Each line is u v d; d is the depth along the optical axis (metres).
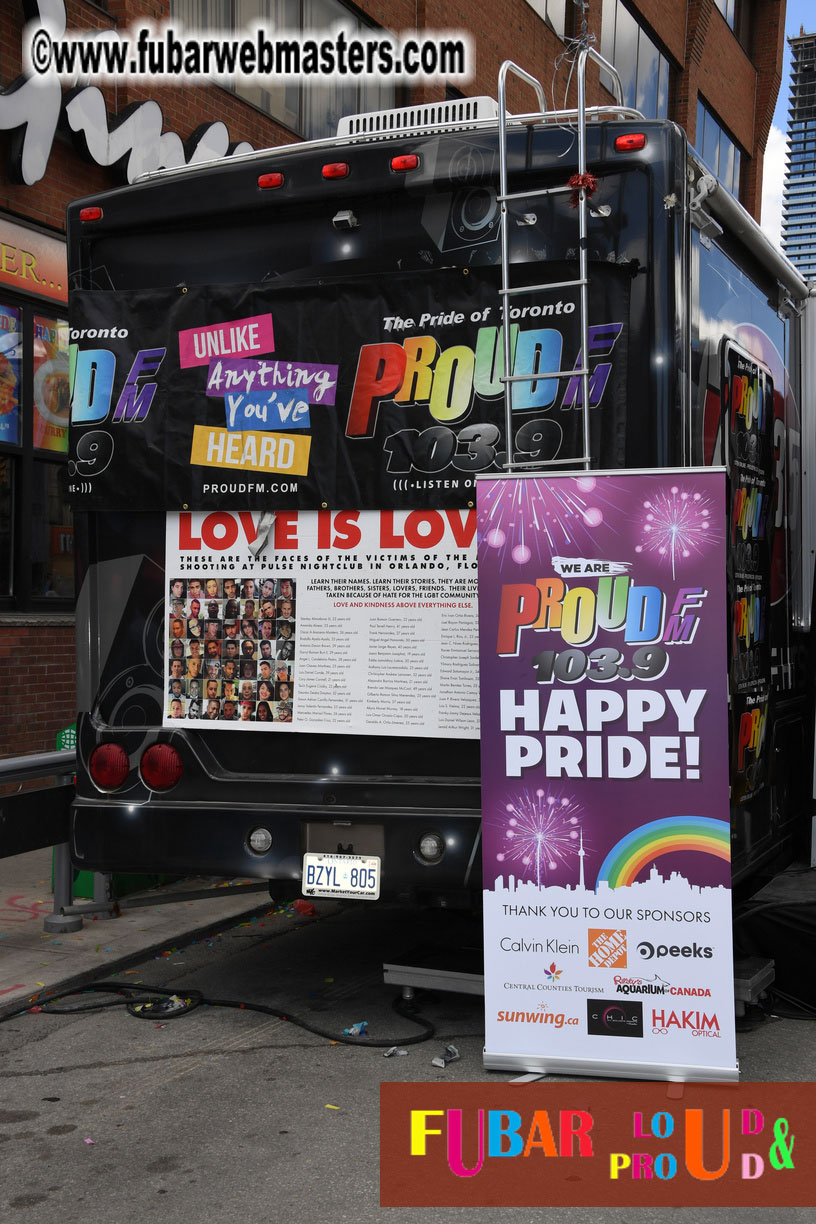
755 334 6.04
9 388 9.51
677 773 4.44
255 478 5.27
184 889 7.65
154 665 5.44
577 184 4.64
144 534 5.49
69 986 5.78
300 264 5.25
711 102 22.73
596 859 4.50
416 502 5.02
